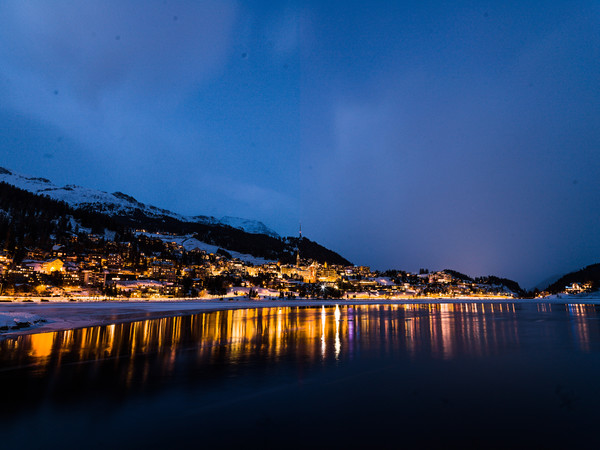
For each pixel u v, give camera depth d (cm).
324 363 2002
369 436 990
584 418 1142
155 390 1420
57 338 2925
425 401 1308
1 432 998
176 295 18288
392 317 6462
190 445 920
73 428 1028
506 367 1912
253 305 12219
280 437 977
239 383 1541
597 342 2964
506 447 925
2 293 12794
